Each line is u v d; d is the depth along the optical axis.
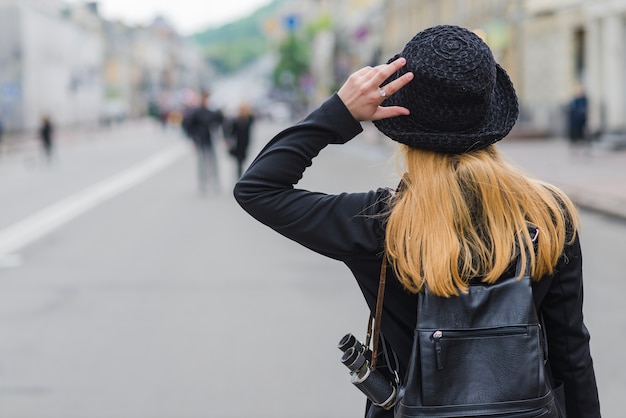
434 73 2.25
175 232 15.21
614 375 6.56
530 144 34.41
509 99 2.40
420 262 2.27
